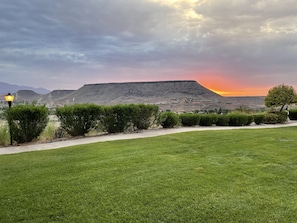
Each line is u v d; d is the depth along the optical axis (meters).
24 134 7.82
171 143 7.14
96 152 5.93
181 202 3.13
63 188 3.57
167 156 5.52
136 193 3.39
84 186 3.65
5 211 2.89
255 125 14.84
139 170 4.42
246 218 2.78
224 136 8.45
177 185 3.70
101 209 2.94
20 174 4.25
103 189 3.54
